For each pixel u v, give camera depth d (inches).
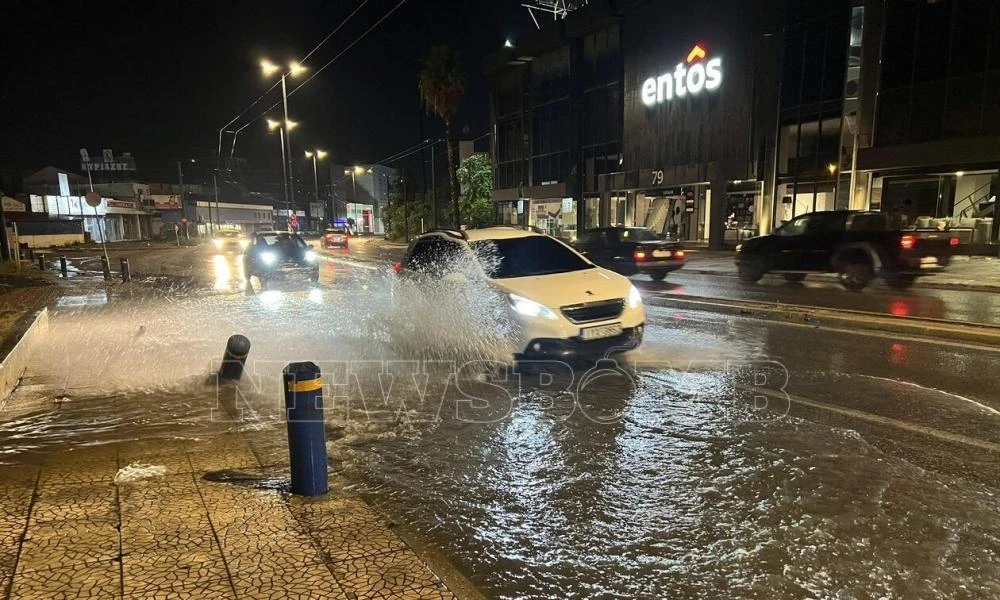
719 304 433.7
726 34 1117.1
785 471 154.3
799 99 1015.0
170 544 115.2
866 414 197.2
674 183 1219.2
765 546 120.3
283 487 145.2
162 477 150.4
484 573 114.1
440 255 320.2
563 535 127.4
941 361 266.4
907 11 844.6
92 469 155.7
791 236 580.4
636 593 106.9
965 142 778.8
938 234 514.0
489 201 1936.5
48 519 125.2
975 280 565.3
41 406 224.8
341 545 116.0
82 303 526.3
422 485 152.9
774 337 327.6
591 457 167.5
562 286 261.0
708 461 161.9
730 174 1109.7
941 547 117.9
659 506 138.3
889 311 402.6
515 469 161.5
